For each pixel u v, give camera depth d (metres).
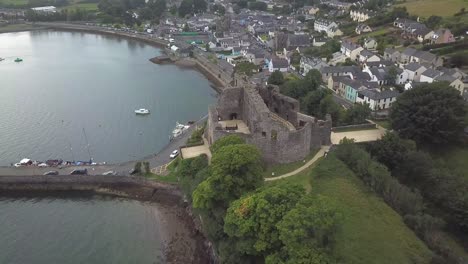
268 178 77.00
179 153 97.25
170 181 90.81
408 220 65.00
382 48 185.88
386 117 109.94
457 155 92.50
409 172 83.75
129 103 150.75
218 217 62.22
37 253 74.06
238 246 53.09
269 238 49.59
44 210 87.19
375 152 87.44
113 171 96.69
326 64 166.88
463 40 165.88
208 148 94.69
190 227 79.75
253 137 79.69
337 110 106.44
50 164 100.75
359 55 176.88
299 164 81.12
